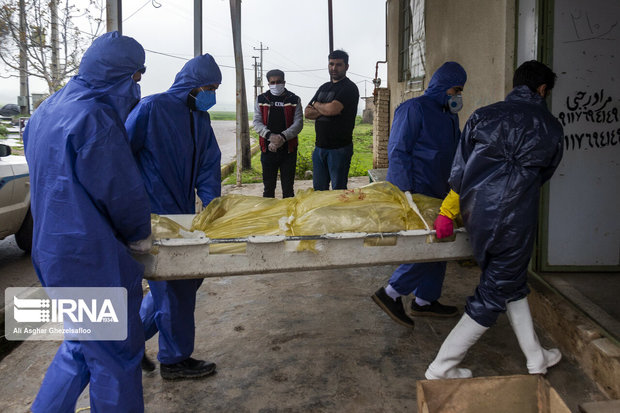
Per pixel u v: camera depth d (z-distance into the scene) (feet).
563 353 10.35
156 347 11.21
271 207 8.95
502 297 8.65
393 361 10.39
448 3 18.25
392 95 31.14
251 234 8.14
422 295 12.05
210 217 8.65
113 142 6.30
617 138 12.53
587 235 12.93
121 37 6.75
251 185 34.42
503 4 13.16
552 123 8.13
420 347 10.94
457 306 12.99
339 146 17.88
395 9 28.76
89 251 6.26
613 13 12.06
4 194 17.63
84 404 9.05
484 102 14.65
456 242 8.64
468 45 16.02
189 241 7.48
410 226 8.45
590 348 9.52
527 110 8.08
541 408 7.04
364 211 8.43
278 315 12.64
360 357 10.56
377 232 8.21
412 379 9.74
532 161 7.93
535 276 12.66
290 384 9.66
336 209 8.41
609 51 12.19
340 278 15.15
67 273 6.32
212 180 9.80
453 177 8.41
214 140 9.89
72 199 6.21
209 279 15.33
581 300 11.27
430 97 10.71
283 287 14.52
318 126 17.97
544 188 12.67
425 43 22.11
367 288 14.32
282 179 19.94
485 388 7.05
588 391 9.16
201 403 9.14
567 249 13.00
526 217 8.05
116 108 6.69
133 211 6.57
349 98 17.47
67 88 6.67
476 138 8.11
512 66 13.12
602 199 12.79
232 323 12.29
